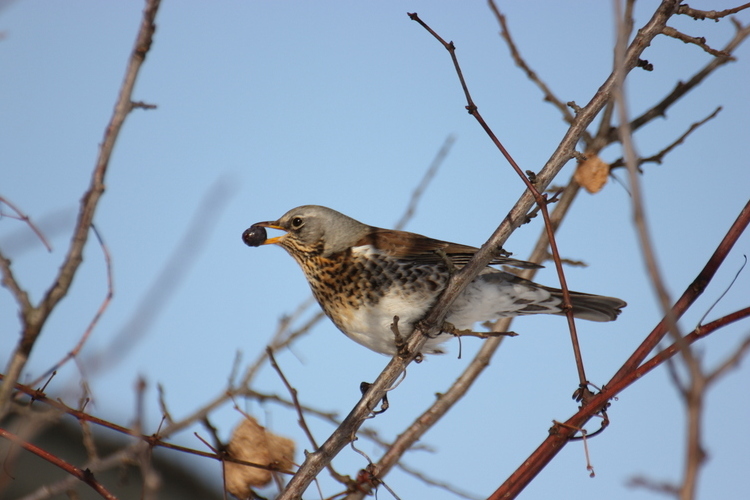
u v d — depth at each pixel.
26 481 13.19
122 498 14.03
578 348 8.91
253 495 9.28
